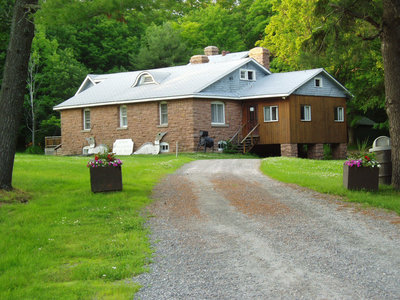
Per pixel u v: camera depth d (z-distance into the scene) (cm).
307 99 3353
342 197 1286
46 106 4831
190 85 3244
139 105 3388
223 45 6100
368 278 657
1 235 926
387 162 1469
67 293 638
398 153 1389
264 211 1130
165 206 1221
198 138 3144
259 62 3772
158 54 5931
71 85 4884
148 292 641
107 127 3566
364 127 4975
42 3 1178
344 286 630
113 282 687
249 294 615
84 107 3700
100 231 970
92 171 1338
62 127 3856
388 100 1403
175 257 795
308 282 649
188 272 715
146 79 3628
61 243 890
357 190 1345
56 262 784
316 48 1538
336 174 1831
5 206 1135
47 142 4197
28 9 1242
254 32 5981
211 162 2433
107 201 1237
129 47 6075
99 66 5872
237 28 6419
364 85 3812
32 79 4675
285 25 4106
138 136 3397
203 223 1029
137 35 6412
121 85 3781
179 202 1269
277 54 4366
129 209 1173
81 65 5203
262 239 882
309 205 1188
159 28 6112
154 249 848
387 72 1400
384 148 1470
